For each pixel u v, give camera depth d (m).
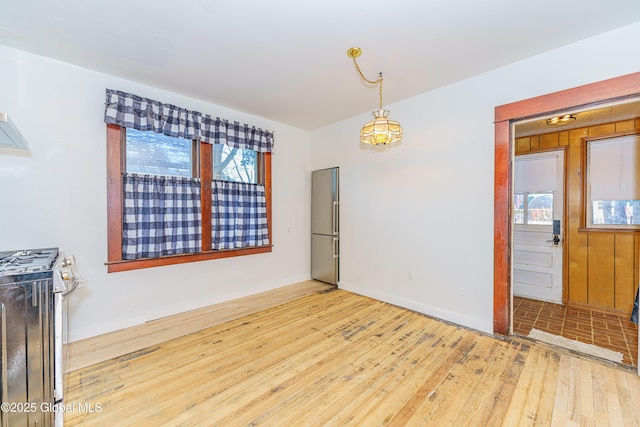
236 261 3.83
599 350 2.40
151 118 2.97
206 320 3.08
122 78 2.86
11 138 1.82
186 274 3.35
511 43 2.26
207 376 2.06
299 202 4.66
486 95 2.74
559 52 2.32
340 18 1.94
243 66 2.62
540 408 1.72
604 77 2.12
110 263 2.76
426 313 3.25
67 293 1.85
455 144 2.98
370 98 3.39
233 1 1.77
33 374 1.47
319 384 1.97
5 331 1.40
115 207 2.80
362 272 3.98
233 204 3.74
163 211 3.12
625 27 2.03
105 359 2.29
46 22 1.97
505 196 2.62
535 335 2.71
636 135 3.16
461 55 2.44
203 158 3.43
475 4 1.81
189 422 1.62
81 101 2.63
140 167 2.99
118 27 2.04
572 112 2.31
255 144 3.94
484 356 2.32
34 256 2.02
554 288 3.68
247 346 2.50
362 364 2.21
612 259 3.28
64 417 1.64
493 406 1.74
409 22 1.99
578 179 3.51
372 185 3.83
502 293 2.66
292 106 3.66
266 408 1.73
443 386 1.94
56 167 2.51
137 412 1.69
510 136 2.61
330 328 2.87
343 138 4.24
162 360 2.27
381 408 1.73
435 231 3.16
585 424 1.59
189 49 2.34
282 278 4.40
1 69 2.29
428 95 3.19
